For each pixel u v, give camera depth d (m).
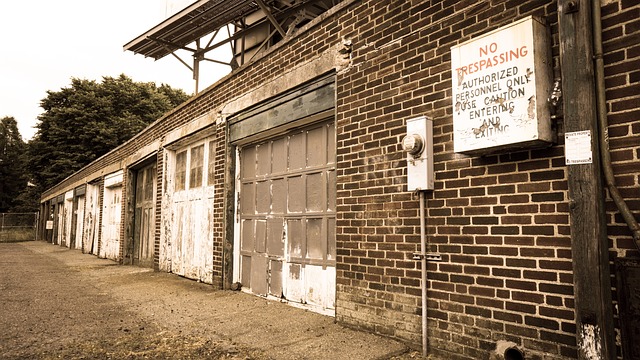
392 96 4.31
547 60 3.06
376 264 4.35
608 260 2.68
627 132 2.64
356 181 4.66
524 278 3.13
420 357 3.71
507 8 3.39
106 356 3.95
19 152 42.03
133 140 12.39
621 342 2.60
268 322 4.96
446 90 3.79
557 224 2.97
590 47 2.78
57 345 4.29
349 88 4.83
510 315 3.20
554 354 2.93
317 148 5.60
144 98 34.09
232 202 7.19
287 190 6.08
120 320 5.28
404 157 4.14
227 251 7.11
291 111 5.78
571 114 2.82
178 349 4.12
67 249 19.84
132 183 12.60
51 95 31.52
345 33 4.95
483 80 3.25
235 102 7.07
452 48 3.49
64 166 29.22
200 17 9.50
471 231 3.51
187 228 8.96
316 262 5.44
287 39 5.87
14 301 6.56
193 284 7.83
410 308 3.97
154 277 8.99
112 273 10.04
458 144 3.37
